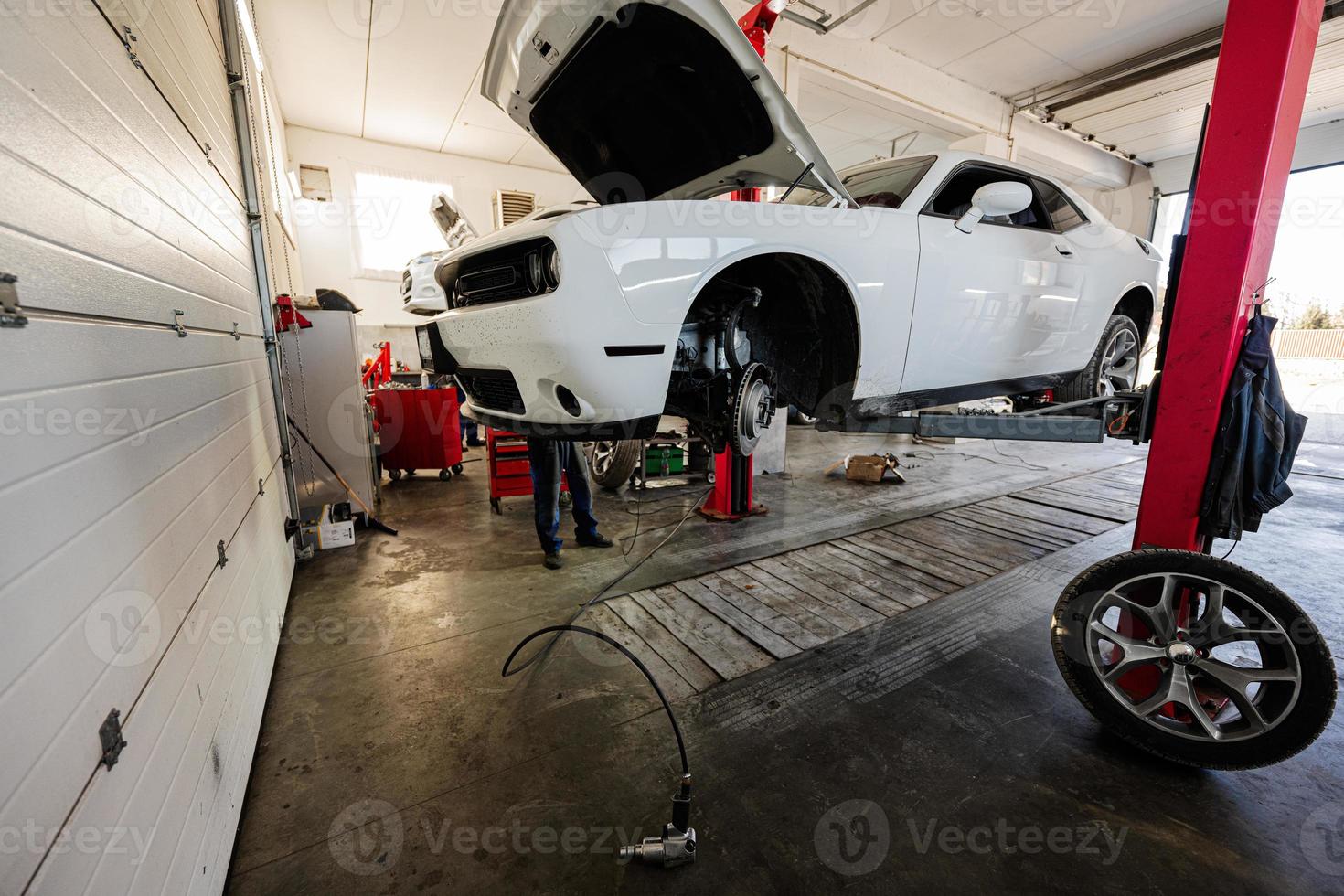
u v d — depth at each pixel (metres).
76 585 0.76
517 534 3.54
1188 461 1.61
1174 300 1.69
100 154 1.01
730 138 1.88
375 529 3.62
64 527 0.75
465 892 1.16
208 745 1.22
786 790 1.45
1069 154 8.20
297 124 6.41
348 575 2.86
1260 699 1.50
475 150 7.20
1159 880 1.21
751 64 1.55
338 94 5.66
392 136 6.74
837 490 4.79
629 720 1.72
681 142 2.01
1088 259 2.78
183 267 1.49
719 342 1.92
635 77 1.79
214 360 1.71
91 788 0.74
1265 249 1.55
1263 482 1.52
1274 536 3.62
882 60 5.66
